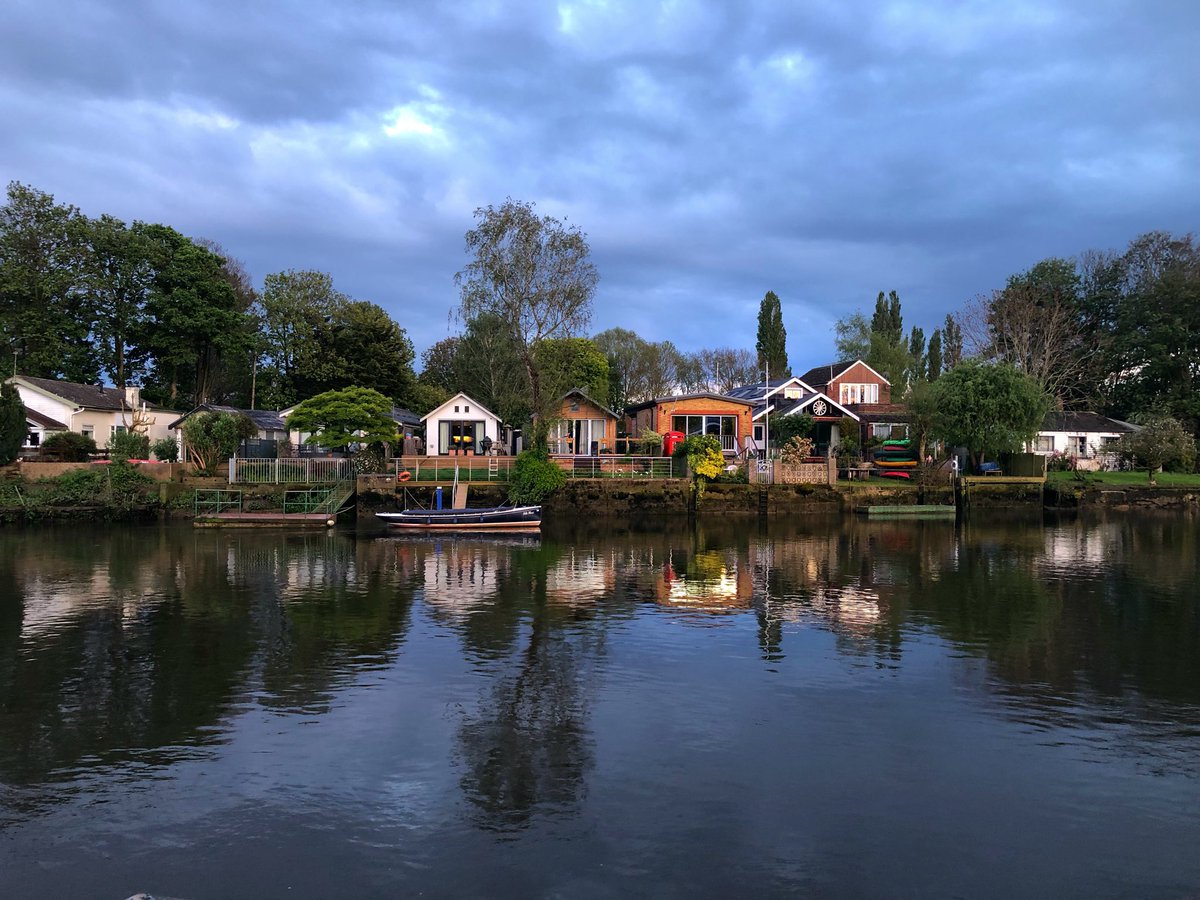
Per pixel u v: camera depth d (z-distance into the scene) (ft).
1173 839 28.86
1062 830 29.43
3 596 70.59
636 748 36.52
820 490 154.10
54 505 128.06
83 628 58.70
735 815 30.32
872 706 42.27
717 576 82.17
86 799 31.63
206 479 137.49
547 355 160.76
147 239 198.49
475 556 96.84
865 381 218.79
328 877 26.18
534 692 44.27
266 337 227.81
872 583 78.33
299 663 49.78
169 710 41.47
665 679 46.70
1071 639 56.29
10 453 137.08
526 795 31.89
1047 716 40.93
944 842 28.53
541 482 138.72
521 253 148.97
